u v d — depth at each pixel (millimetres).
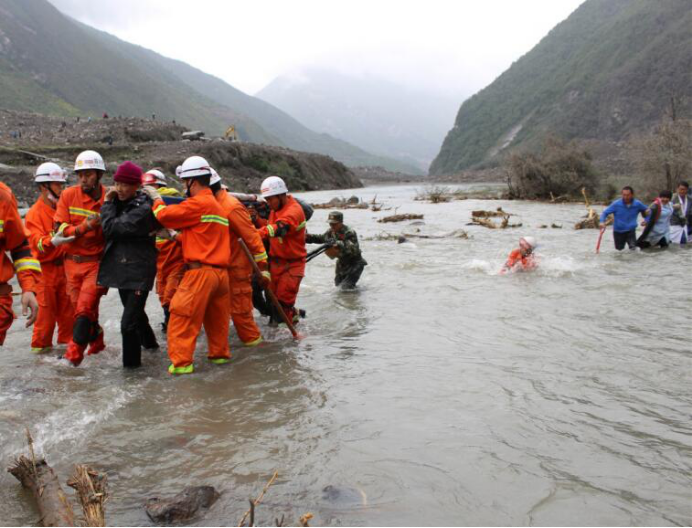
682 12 147000
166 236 5852
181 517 2857
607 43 161000
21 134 53938
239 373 5082
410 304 7762
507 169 35469
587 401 4324
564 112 149000
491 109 193375
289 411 4184
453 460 3420
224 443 3678
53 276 5891
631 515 2865
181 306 5066
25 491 3188
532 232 16578
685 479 3217
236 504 2979
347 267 8891
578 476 3248
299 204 6777
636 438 3721
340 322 6941
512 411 4141
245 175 51250
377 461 3408
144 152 47500
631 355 5379
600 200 31859
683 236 12977
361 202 33594
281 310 6129
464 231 16078
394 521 2805
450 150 196750
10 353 5863
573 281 9023
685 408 4184
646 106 122500
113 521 2857
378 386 4672
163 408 4262
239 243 5785
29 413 4160
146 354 5828
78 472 3123
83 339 5371
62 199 5582
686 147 26484
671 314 6863
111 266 5184
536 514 2871
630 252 12172
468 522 2795
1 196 4199
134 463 3447
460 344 5840
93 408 4258
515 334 6152
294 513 2887
